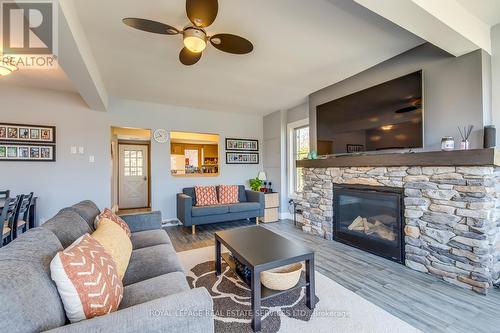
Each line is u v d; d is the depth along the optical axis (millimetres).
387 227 2803
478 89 2211
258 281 1602
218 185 5078
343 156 3262
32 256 953
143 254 1849
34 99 3770
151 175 4668
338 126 3486
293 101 4566
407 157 2506
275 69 3090
